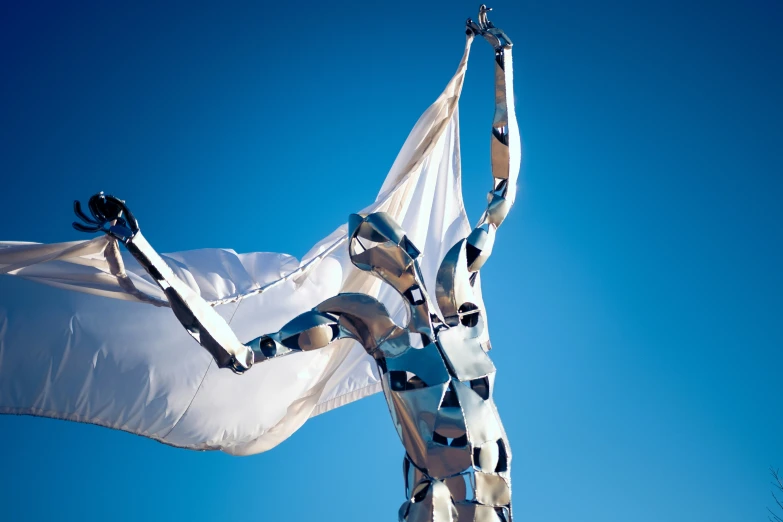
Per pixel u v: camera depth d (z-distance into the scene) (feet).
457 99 25.91
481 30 24.21
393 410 19.30
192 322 18.01
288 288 26.48
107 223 17.28
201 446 26.32
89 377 23.90
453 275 20.26
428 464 18.63
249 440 26.73
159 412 24.81
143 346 24.22
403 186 26.30
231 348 18.28
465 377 19.19
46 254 21.24
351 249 20.35
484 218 22.26
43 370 23.50
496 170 22.84
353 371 28.73
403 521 18.95
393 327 19.58
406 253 19.76
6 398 23.44
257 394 25.81
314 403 27.43
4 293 22.75
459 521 18.88
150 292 23.39
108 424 24.54
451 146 27.94
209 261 25.73
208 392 25.09
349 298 19.72
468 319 20.56
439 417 18.58
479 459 18.84
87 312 23.59
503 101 23.17
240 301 25.67
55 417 24.04
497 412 19.70
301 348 19.15
